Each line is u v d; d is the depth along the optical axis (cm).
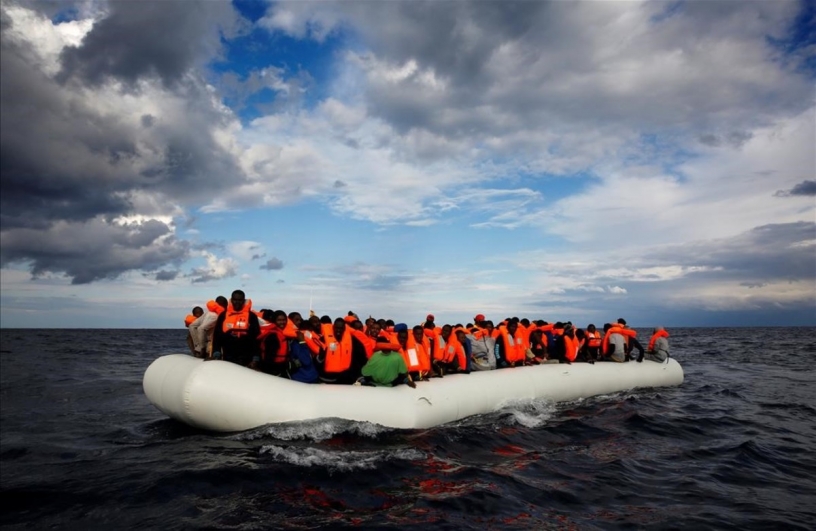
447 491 472
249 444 600
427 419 695
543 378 929
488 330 965
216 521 399
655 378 1202
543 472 548
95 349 3566
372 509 427
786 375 1627
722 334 7575
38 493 470
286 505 432
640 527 408
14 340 5569
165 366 705
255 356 695
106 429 795
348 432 632
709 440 716
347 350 728
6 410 998
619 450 653
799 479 548
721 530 404
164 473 511
